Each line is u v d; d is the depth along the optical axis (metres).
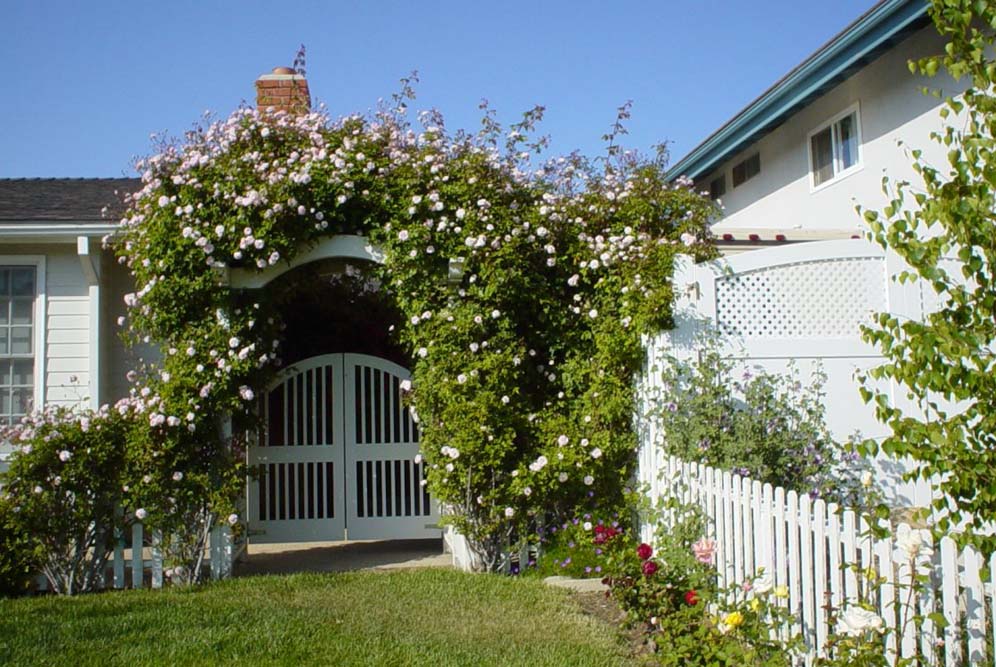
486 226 7.81
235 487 7.59
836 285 7.66
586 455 7.56
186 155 7.84
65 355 9.31
